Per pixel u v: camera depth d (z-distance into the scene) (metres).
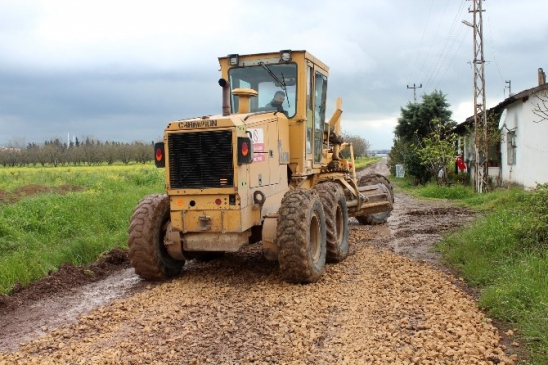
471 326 5.50
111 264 9.50
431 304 6.38
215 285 7.58
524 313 5.55
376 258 9.22
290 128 8.83
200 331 5.67
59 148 62.50
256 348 5.14
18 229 10.90
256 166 7.69
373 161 88.25
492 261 7.73
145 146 61.62
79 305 7.07
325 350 5.04
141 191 19.44
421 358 4.72
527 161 19.16
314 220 7.83
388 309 6.22
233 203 7.29
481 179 21.53
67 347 5.38
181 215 7.50
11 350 5.47
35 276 8.38
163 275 8.05
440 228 12.30
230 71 9.07
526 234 8.26
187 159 7.41
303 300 6.66
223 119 7.27
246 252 9.87
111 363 4.86
